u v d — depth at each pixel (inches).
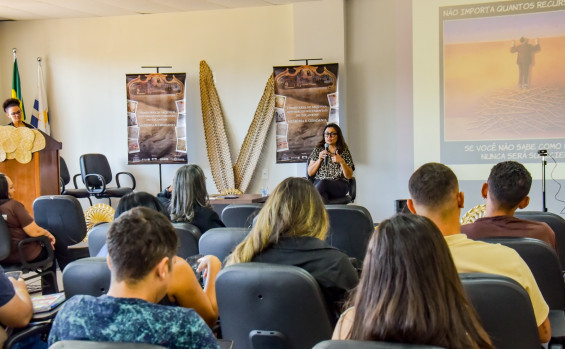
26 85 287.6
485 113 230.2
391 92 252.1
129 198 91.0
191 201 118.7
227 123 271.7
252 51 266.1
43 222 153.3
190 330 48.3
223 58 269.6
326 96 251.0
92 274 68.6
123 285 49.8
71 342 42.5
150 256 49.3
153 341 47.1
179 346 47.9
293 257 69.8
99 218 179.2
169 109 268.5
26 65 287.0
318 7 251.9
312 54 253.9
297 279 61.8
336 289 67.9
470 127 232.4
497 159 230.4
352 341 37.4
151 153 271.1
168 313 48.4
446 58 233.1
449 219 69.4
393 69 251.1
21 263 140.1
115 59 280.1
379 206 256.5
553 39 221.3
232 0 249.3
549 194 225.9
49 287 149.5
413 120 243.4
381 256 41.6
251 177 267.4
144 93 269.1
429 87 235.6
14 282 76.0
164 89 268.2
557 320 77.0
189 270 70.0
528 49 223.9
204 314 72.1
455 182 69.3
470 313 41.8
